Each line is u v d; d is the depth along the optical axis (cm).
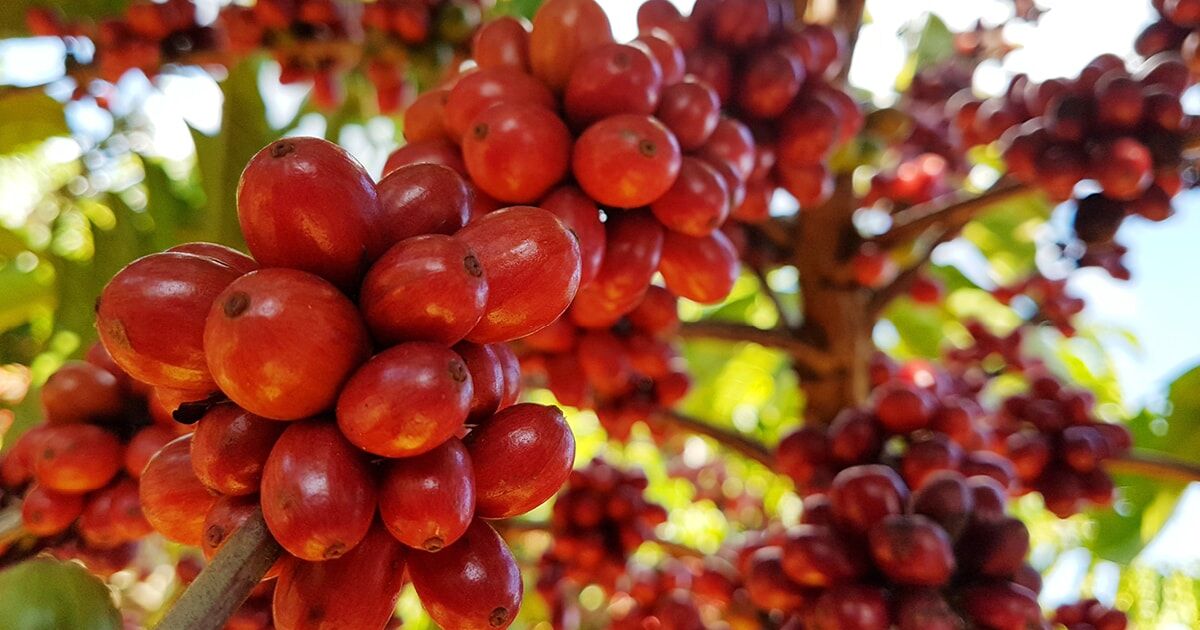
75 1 22
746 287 34
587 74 12
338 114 29
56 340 25
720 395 37
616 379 16
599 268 12
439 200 9
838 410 21
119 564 15
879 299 22
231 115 23
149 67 20
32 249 27
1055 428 19
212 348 7
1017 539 14
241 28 19
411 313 8
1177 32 17
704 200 12
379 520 8
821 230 21
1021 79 19
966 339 32
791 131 15
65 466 13
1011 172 18
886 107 20
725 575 19
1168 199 17
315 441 7
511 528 21
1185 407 24
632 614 21
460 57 21
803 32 16
